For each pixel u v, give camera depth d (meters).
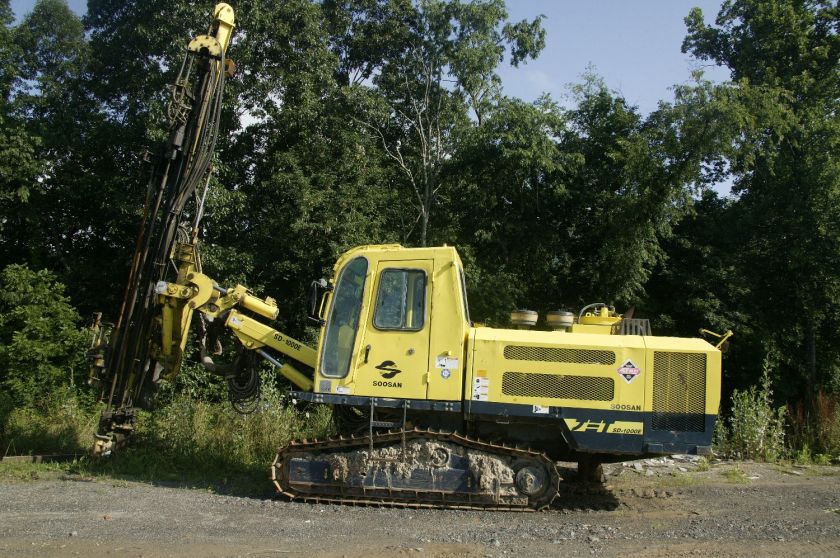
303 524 6.75
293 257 18.69
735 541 6.40
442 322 8.10
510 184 21.73
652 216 20.36
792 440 13.68
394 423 8.16
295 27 20.12
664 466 11.12
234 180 19.91
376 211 20.41
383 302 8.25
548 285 21.62
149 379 9.70
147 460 9.70
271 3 19.78
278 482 7.99
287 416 11.55
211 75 9.51
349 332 8.30
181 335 9.23
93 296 19.52
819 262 21.02
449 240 21.48
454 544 6.14
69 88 22.53
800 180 21.48
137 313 9.41
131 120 19.97
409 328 8.13
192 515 6.92
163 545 5.80
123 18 21.53
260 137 20.53
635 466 10.99
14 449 10.34
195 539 6.01
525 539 6.39
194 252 9.50
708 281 21.00
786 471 11.05
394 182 23.17
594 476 9.35
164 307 9.17
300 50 20.25
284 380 15.37
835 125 21.55
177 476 9.14
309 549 5.84
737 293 21.19
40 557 5.39
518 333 8.33
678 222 21.78
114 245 20.45
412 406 7.98
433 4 22.56
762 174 21.91
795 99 22.69
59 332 14.44
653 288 22.23
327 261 18.23
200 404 11.89
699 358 8.03
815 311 21.06
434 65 22.94
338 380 8.16
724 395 21.36
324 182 18.95
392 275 8.30
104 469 9.15
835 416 14.02
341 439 7.97
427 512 7.55
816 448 13.54
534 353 8.07
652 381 7.99
